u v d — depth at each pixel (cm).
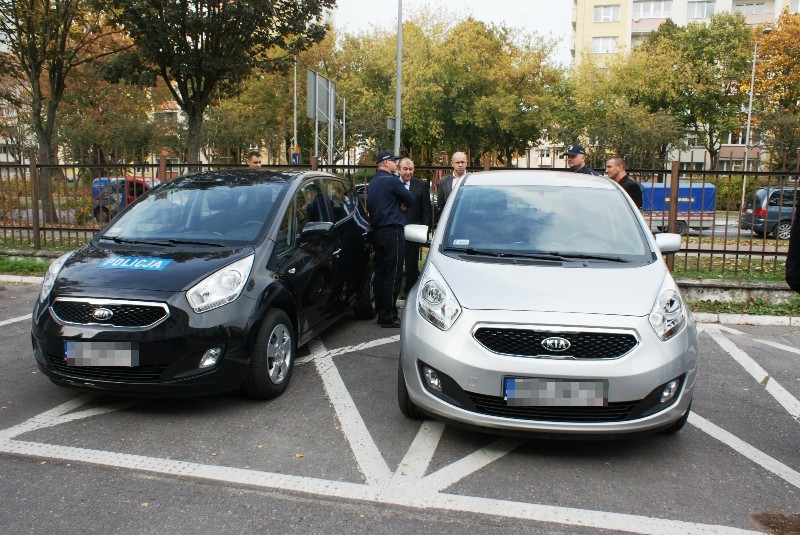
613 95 3753
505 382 338
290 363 480
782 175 794
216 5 1136
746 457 378
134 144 2977
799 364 573
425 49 3416
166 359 396
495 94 3434
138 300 401
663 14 5566
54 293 417
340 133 3644
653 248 433
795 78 3462
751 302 762
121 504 309
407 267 768
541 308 351
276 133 3881
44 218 991
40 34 1488
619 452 381
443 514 306
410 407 412
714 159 934
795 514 313
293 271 489
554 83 3628
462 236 446
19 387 475
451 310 362
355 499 319
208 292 414
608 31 5681
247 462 358
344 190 682
